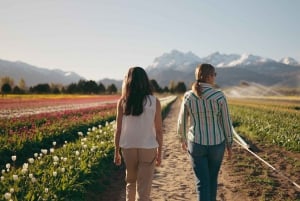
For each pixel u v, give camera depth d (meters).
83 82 139.50
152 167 5.41
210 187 6.04
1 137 13.88
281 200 8.22
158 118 5.43
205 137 5.75
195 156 5.83
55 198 7.02
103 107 36.91
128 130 5.34
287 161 12.59
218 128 5.82
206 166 5.81
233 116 29.84
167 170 11.66
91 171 9.33
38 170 8.46
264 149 15.20
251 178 10.24
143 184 5.39
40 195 6.91
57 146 15.51
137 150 5.33
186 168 12.02
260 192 8.91
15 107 39.31
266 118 27.66
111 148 12.24
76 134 18.27
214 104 5.74
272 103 67.81
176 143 18.00
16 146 12.99
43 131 16.02
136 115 5.27
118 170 11.52
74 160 9.67
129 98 5.29
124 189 9.50
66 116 25.92
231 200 8.39
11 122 20.31
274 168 11.42
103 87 146.25
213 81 6.00
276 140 16.69
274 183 9.68
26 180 7.63
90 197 8.39
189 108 5.86
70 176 8.44
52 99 68.31
